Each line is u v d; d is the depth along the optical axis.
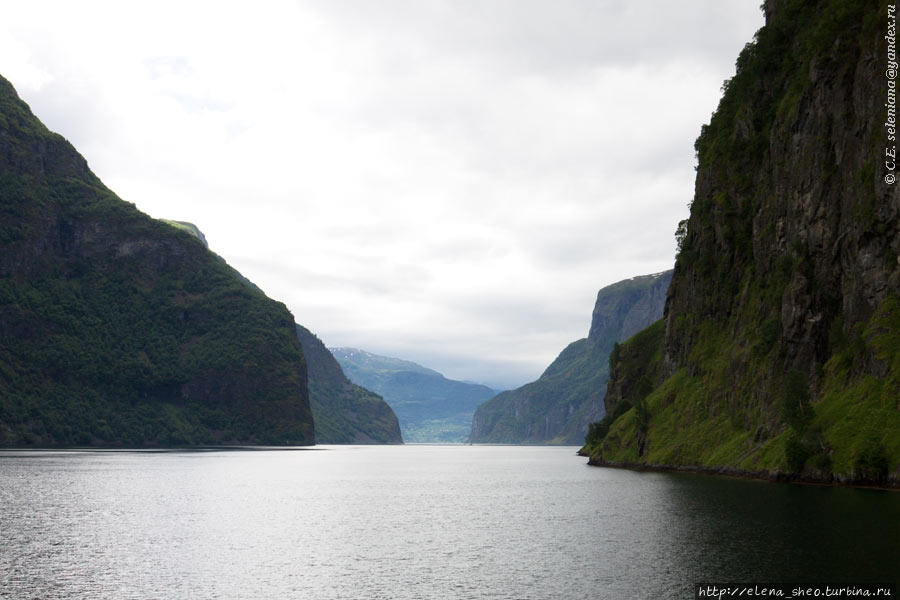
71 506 93.69
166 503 99.94
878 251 108.44
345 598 46.25
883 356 100.69
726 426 140.75
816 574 46.81
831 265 119.69
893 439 92.31
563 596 45.16
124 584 50.12
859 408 100.38
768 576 47.03
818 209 124.06
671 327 199.00
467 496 117.19
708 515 74.75
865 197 111.88
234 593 47.84
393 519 85.44
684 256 197.75
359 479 163.50
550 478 159.00
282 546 65.56
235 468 196.75
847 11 125.62
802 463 103.94
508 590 47.31
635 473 153.12
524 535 70.50
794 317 123.00
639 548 59.88
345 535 72.31
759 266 148.88
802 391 109.25
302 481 153.38
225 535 72.06
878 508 72.12
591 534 68.94
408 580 51.09
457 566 55.78
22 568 54.81
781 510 74.00
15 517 82.62
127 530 74.38
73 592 47.84
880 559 50.16
